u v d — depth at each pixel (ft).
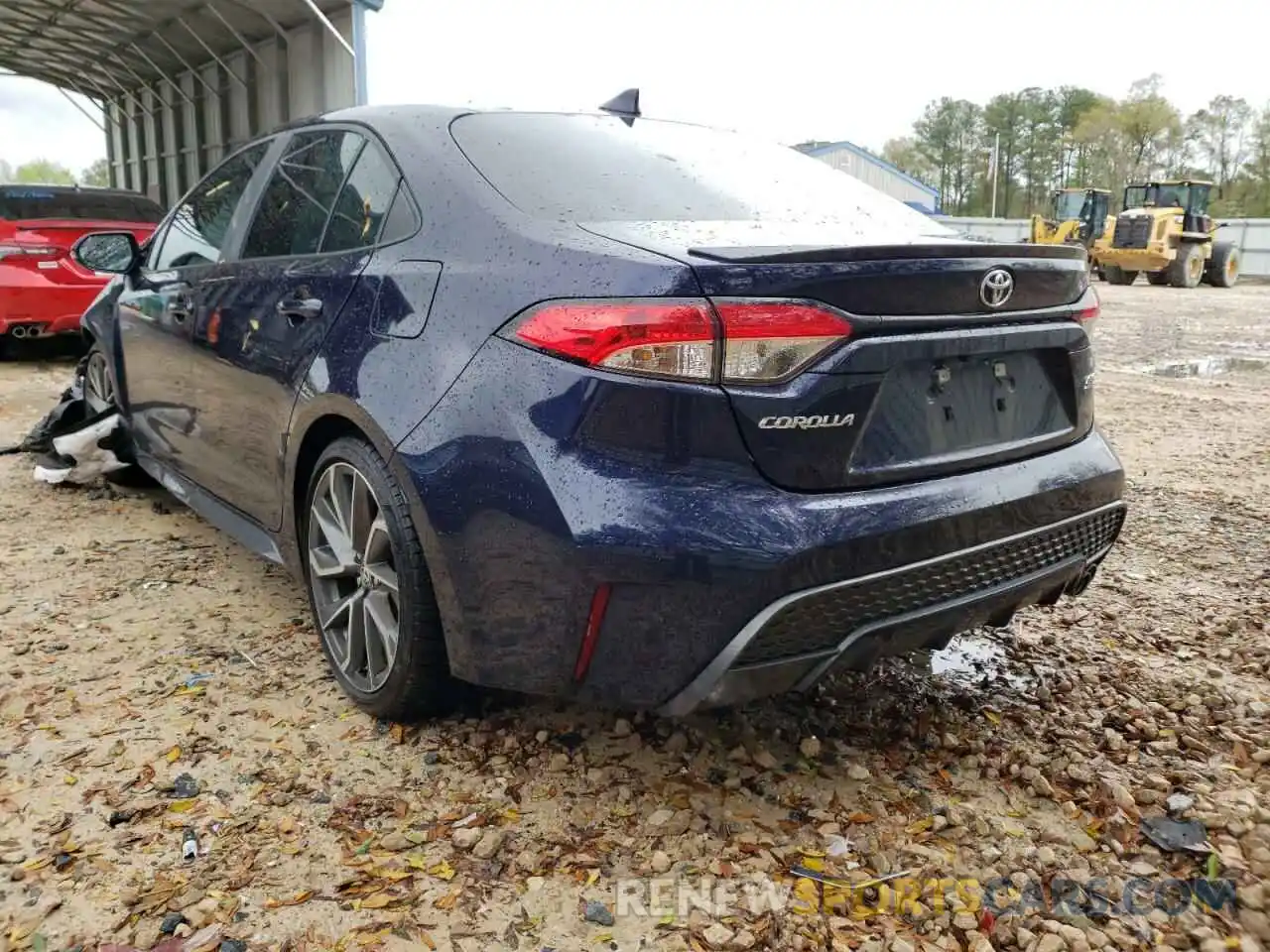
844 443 6.57
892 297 6.60
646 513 6.24
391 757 7.90
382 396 7.55
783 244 6.75
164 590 11.26
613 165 8.39
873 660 7.06
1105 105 244.83
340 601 8.87
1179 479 17.48
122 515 14.06
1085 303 8.20
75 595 11.02
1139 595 11.85
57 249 24.76
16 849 6.66
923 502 6.84
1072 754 8.16
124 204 29.53
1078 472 7.97
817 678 6.81
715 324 6.17
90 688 8.86
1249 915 6.29
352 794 7.39
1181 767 8.03
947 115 268.41
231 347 10.07
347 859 6.69
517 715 8.52
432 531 7.13
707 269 6.22
